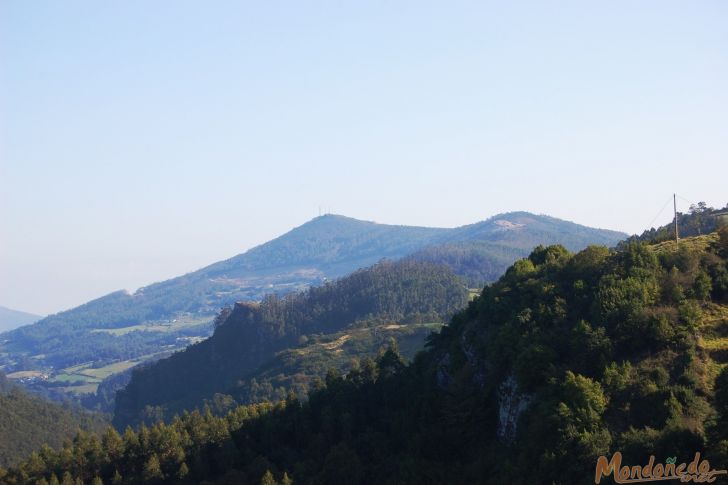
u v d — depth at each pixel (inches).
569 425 2642.7
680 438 2370.8
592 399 2701.8
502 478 2709.2
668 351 2876.5
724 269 3267.7
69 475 4160.9
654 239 4131.4
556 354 3034.0
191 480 4116.6
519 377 3068.4
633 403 2704.2
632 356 2940.5
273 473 3806.6
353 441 3868.1
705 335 2935.5
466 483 2979.8
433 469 3154.5
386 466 3526.1
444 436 3336.6
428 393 3713.1
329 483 3592.5
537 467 2642.7
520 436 2935.5
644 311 3006.9
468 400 3388.3
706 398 2628.0
